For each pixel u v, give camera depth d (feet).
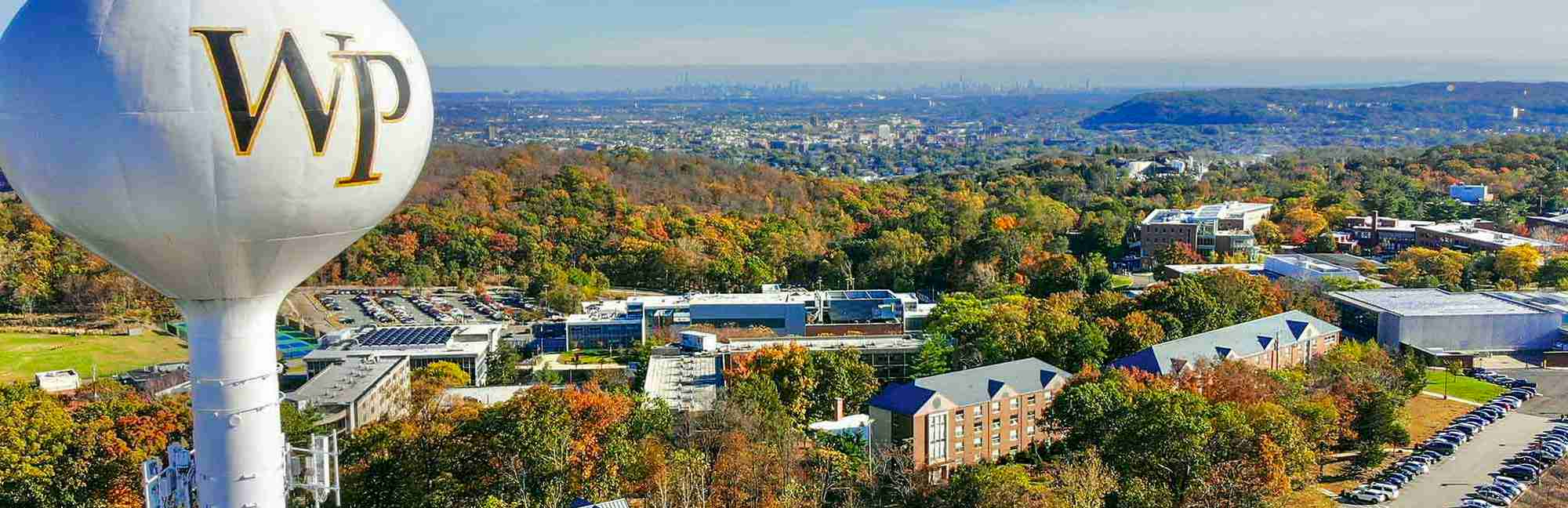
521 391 416.26
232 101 146.41
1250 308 572.51
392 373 469.98
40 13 149.38
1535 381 508.94
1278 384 406.62
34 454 297.94
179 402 347.56
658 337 586.04
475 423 323.57
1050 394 413.18
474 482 306.76
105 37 144.66
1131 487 310.45
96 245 163.43
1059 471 335.47
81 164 148.87
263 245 162.30
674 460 322.96
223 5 146.61
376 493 304.91
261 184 152.66
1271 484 319.68
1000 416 398.83
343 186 159.43
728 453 333.01
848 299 652.89
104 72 144.25
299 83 149.38
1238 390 393.29
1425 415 450.30
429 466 309.83
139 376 530.27
